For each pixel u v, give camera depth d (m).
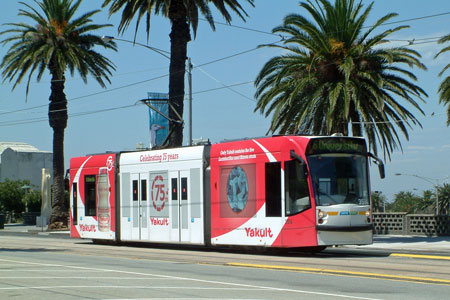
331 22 27.84
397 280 12.76
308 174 17.97
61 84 40.72
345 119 26.44
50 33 38.38
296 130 28.03
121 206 25.08
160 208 23.09
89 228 26.80
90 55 39.84
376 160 19.06
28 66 38.44
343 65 26.17
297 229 18.12
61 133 41.25
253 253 20.30
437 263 16.05
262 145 19.34
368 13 27.33
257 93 29.03
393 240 26.20
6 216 61.59
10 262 18.36
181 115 31.55
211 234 20.86
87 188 27.12
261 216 19.16
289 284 12.32
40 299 10.70
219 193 20.67
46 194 45.78
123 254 21.14
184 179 22.12
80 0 39.69
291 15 27.70
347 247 23.08
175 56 31.67
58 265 17.22
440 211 93.38
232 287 11.93
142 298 10.61
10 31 38.56
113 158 25.69
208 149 21.36
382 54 26.70
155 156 23.56
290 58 28.25
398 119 28.14
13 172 73.00
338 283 12.39
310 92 28.27
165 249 23.22
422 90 27.31
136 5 30.89
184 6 31.70
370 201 18.78
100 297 10.84
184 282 12.82
